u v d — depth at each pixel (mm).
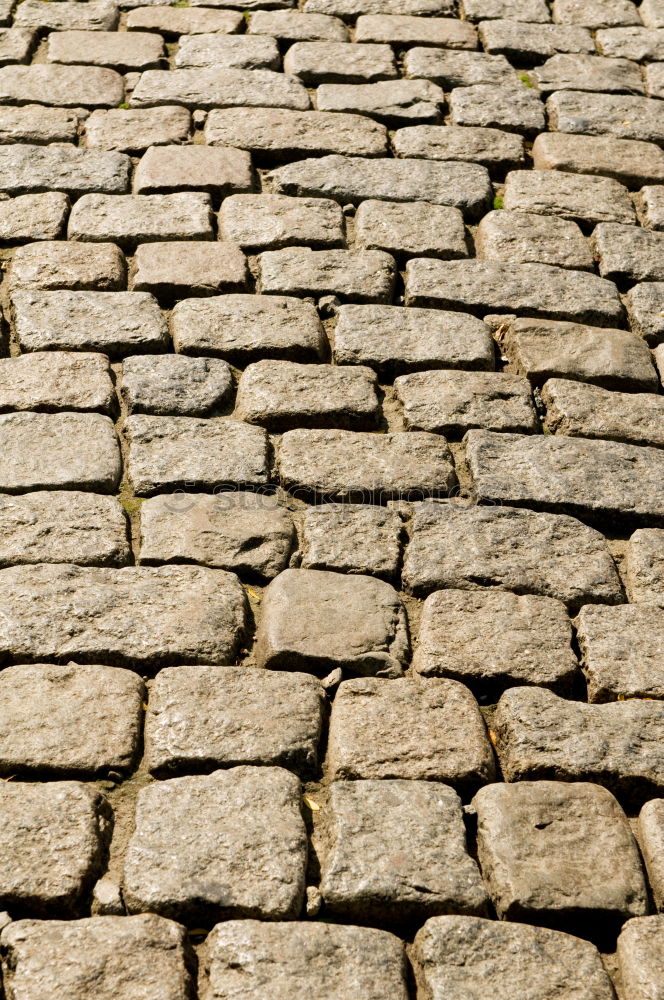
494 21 7570
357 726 3699
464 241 5785
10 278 5375
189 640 3902
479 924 3230
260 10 7555
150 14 7410
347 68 6977
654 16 7812
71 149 6184
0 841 3316
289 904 3234
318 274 5480
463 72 7062
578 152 6473
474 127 6621
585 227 6035
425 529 4363
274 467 4590
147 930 3154
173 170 6059
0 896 3205
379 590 4133
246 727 3662
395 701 3779
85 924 3164
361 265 5555
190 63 6957
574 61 7273
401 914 3281
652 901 3383
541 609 4113
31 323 5105
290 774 3547
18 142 6309
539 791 3549
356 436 4727
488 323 5348
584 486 4570
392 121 6668
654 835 3484
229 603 4039
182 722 3662
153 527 4297
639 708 3791
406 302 5434
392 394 5012
